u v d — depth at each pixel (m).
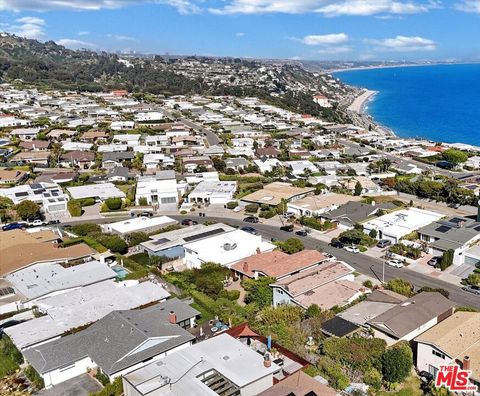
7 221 82.06
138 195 93.75
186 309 47.09
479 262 61.56
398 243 68.81
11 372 40.16
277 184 102.81
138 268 59.75
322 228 77.06
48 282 53.66
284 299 51.16
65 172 113.00
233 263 60.84
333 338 41.84
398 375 36.97
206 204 93.62
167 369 35.88
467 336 39.84
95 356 38.91
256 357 37.34
